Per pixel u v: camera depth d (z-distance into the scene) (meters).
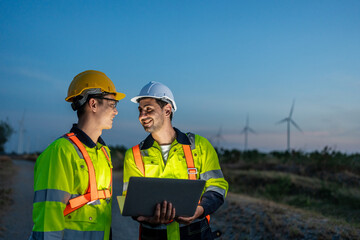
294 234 5.80
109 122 2.12
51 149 1.89
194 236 2.23
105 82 2.14
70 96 2.06
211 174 2.37
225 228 6.69
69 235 1.84
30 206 9.55
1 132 43.12
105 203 2.01
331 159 14.77
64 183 1.83
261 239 5.91
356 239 5.39
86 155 1.95
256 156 20.00
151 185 1.83
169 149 2.38
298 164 15.80
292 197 11.01
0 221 7.64
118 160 20.14
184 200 1.93
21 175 18.28
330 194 10.70
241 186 12.84
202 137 2.46
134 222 7.77
